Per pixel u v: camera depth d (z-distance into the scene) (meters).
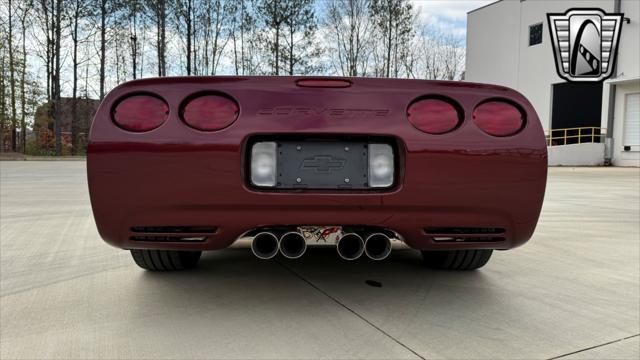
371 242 1.98
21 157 27.09
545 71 24.86
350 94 1.82
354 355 1.57
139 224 1.79
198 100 1.79
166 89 1.79
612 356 1.61
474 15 29.52
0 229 3.89
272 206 1.78
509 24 27.03
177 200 1.75
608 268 2.77
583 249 3.31
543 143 1.88
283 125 1.78
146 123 1.76
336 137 1.84
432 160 1.80
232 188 1.76
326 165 1.85
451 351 1.62
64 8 30.00
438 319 1.91
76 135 32.88
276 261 2.84
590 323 1.91
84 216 4.61
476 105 1.86
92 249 3.16
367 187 1.85
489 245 1.93
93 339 1.69
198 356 1.56
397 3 32.78
